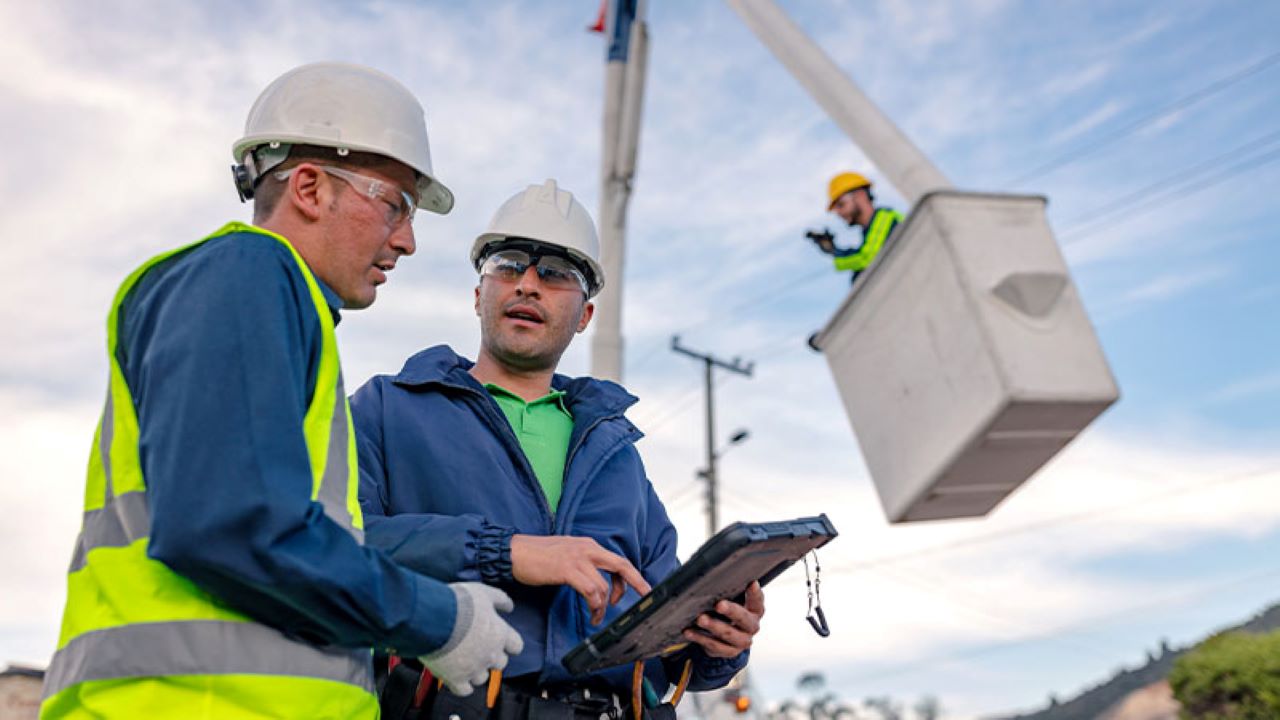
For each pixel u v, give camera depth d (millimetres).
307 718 1714
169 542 1533
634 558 2727
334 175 2066
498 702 2354
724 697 11586
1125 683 25703
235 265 1733
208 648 1643
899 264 3697
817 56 4879
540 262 2939
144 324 1748
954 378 3465
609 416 2852
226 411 1593
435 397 2686
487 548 2250
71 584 1792
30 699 16297
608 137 8305
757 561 2170
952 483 3604
